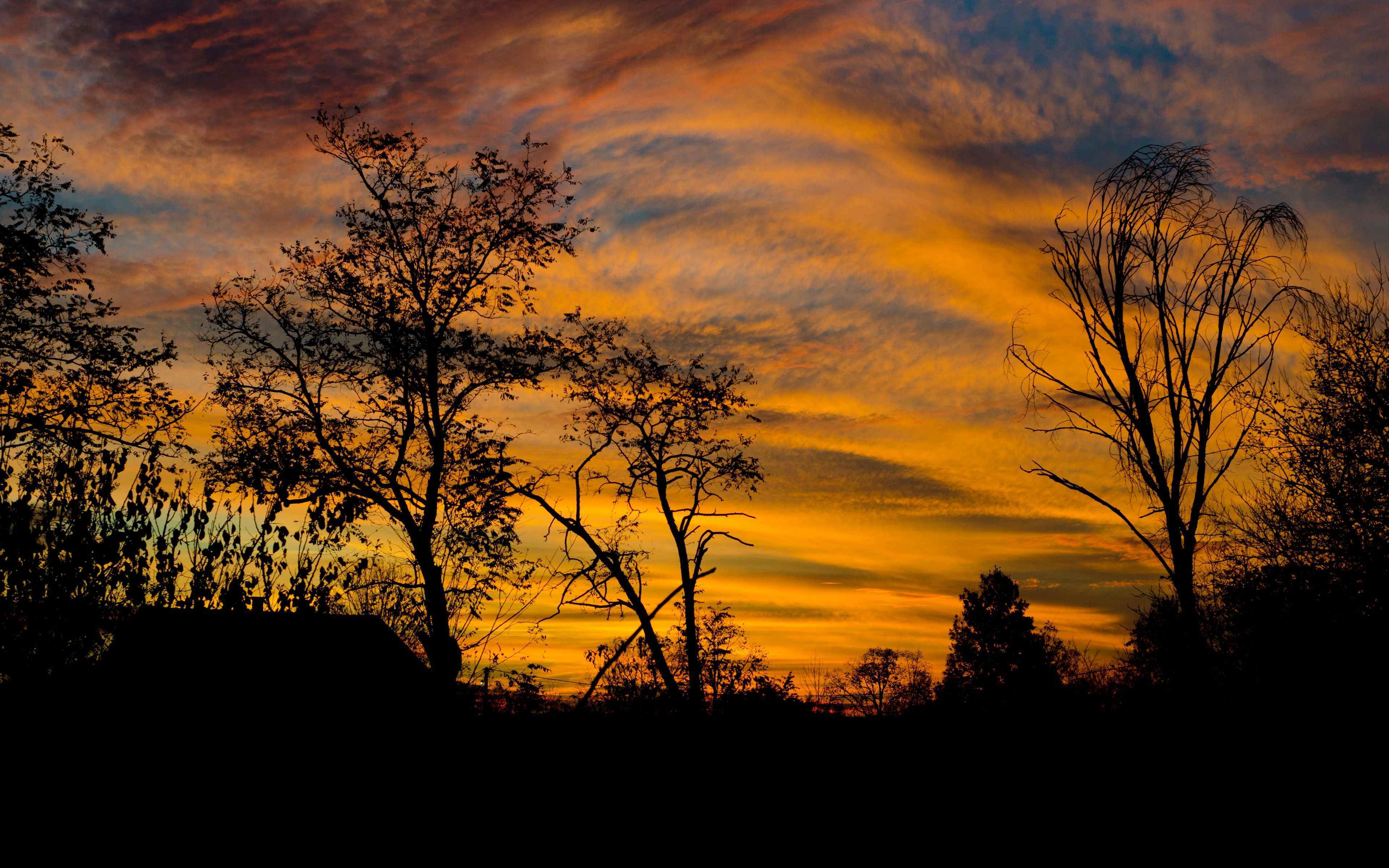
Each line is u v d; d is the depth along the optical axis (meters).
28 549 13.66
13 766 12.87
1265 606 16.67
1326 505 17.92
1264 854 11.91
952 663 48.00
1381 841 11.93
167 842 12.32
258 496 23.78
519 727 17.70
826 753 16.17
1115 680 18.77
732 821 13.77
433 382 27.19
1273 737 15.25
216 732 14.53
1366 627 16.02
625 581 27.98
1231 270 17.95
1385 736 14.61
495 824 13.78
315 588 19.77
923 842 12.71
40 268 21.84
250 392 26.53
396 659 21.12
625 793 14.73
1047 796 14.12
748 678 22.39
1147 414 18.16
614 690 19.22
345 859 12.46
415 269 27.81
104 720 13.81
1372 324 18.67
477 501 27.00
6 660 13.41
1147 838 12.57
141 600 14.91
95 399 21.98
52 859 11.52
